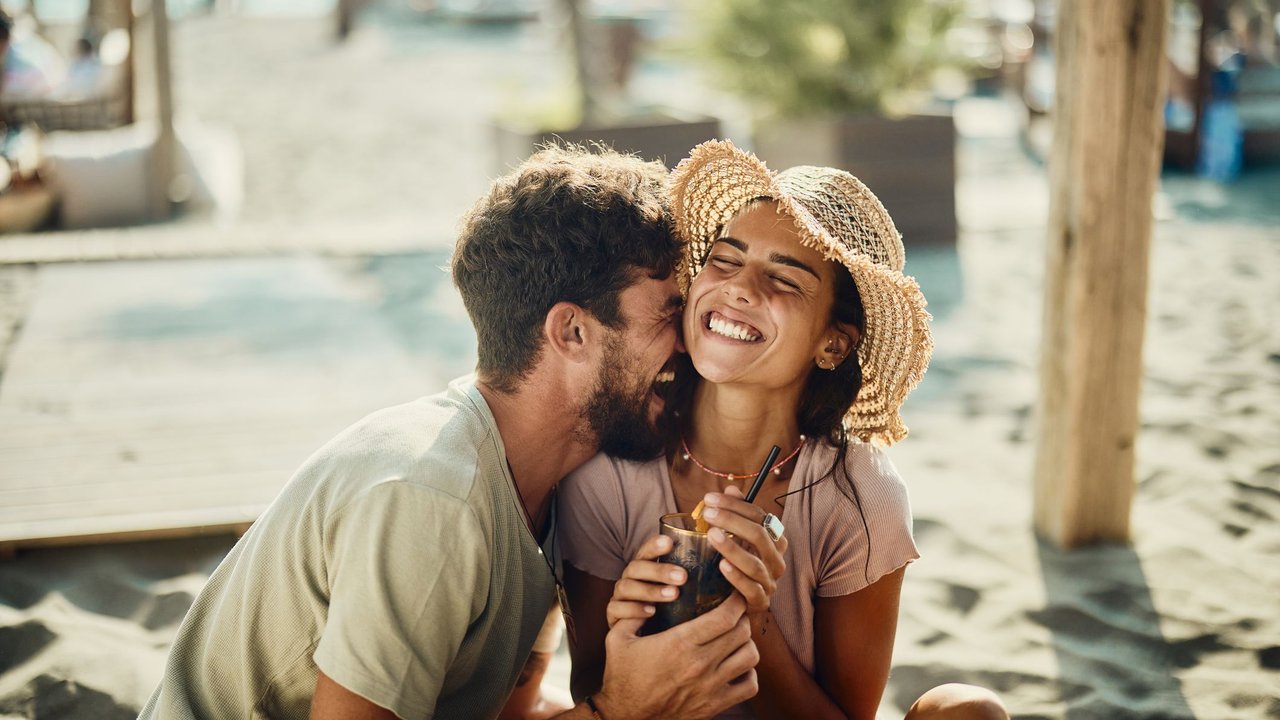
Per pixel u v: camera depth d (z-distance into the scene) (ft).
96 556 11.10
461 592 5.42
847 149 24.94
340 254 24.72
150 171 30.09
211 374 16.78
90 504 11.98
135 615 10.12
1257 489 12.71
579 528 6.72
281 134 41.47
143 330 19.11
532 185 5.96
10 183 27.84
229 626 5.78
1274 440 14.10
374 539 5.26
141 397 15.67
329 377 16.67
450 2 80.59
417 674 5.34
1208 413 15.12
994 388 16.52
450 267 6.27
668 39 30.42
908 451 14.24
